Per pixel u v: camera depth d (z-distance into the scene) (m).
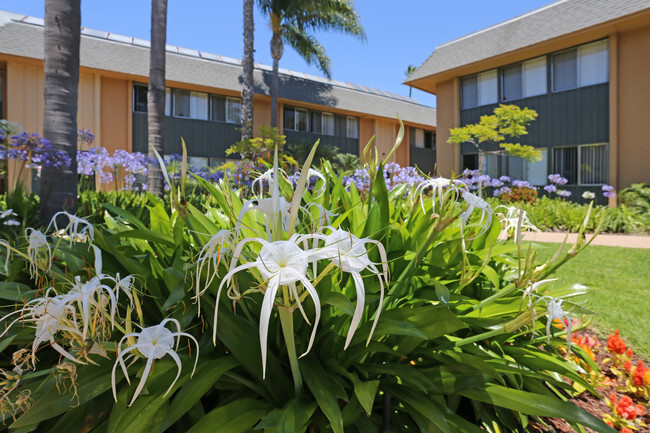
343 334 1.33
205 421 1.07
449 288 1.66
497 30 15.61
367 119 21.84
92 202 3.81
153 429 1.00
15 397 1.12
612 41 12.23
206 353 1.23
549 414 1.16
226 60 20.23
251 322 1.24
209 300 1.21
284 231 1.02
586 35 12.38
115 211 1.64
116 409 1.04
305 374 1.16
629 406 1.86
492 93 15.09
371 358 1.39
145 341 0.85
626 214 10.16
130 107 15.55
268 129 11.76
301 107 19.95
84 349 0.96
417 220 1.63
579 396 2.12
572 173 13.42
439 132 16.70
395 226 1.52
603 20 11.83
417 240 1.54
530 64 14.16
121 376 1.09
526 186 11.16
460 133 12.99
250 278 1.22
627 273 4.89
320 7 16.34
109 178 8.43
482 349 1.48
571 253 1.25
